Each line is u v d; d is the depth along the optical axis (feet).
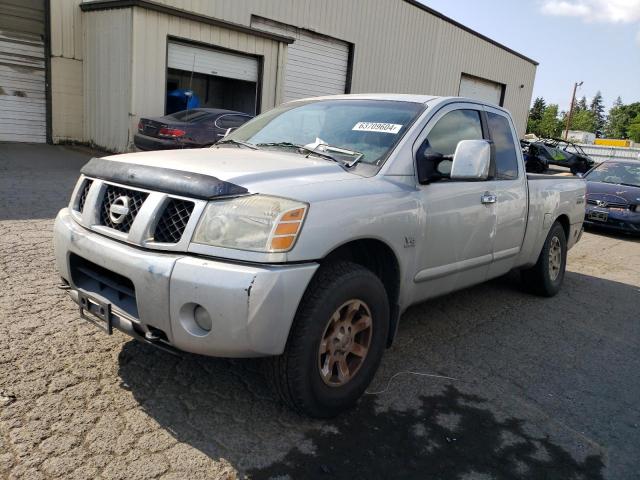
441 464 9.11
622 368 13.75
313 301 9.11
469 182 13.37
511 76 105.50
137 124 45.78
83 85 51.29
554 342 15.11
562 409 11.36
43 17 48.73
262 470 8.50
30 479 7.80
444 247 12.51
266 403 10.36
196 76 60.95
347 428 9.87
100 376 10.76
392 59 78.18
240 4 58.44
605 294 20.75
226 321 8.30
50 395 9.94
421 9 80.33
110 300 9.68
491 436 10.08
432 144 12.48
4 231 20.33
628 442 10.31
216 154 11.52
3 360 11.00
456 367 12.89
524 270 18.90
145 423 9.39
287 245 8.54
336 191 9.68
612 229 35.09
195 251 8.59
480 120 14.61
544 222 17.56
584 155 86.69
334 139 12.37
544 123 327.47
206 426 9.48
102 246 9.43
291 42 56.65
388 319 10.81
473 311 17.19
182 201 9.01
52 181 31.73
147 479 8.04
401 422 10.25
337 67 71.51
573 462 9.51
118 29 45.70
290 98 66.95
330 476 8.51
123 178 9.67
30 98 49.75
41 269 16.55
